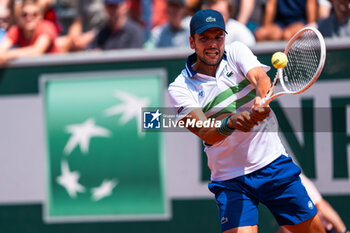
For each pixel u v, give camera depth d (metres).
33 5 17.58
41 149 16.47
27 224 16.59
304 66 10.61
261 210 15.74
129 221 16.12
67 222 16.39
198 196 15.83
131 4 18.80
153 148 15.95
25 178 16.56
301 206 10.88
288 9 17.20
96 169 16.20
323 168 15.42
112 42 17.89
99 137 16.17
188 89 10.81
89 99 16.20
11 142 16.58
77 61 16.22
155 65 15.91
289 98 15.47
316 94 15.37
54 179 16.44
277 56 9.44
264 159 10.84
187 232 15.90
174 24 17.48
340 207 15.38
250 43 16.75
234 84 10.59
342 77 15.26
